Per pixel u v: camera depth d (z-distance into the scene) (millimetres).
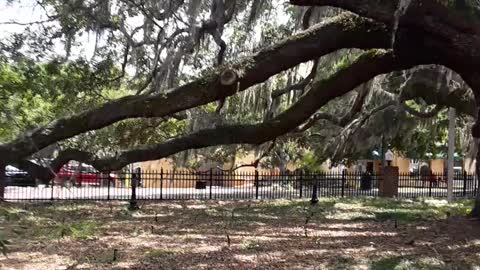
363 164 43594
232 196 22797
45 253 9312
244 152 29766
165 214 15422
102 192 23859
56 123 11328
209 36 16469
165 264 8555
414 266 8203
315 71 16812
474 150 22359
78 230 11711
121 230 12125
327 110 22719
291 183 30750
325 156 28500
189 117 19578
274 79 19094
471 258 8781
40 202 18391
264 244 10289
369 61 11977
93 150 20219
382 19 10125
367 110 22531
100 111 11312
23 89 13719
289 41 11266
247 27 16906
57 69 16531
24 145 10891
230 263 8641
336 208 17328
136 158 12703
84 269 8234
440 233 11289
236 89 11117
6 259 8641
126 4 16781
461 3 10102
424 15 10086
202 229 12406
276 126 12398
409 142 31438
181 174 26469
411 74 17531
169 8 15734
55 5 16484
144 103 11250
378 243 10305
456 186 30406
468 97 16625
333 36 11219
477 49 10250
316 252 9430
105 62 17781
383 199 21500
